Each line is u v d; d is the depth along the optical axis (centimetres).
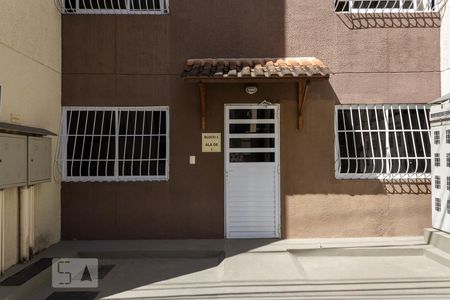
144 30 787
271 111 793
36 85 679
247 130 791
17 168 589
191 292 549
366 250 710
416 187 785
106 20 785
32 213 650
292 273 607
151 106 786
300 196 786
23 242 629
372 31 791
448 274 614
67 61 782
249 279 587
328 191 786
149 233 780
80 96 781
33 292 552
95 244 744
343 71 791
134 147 789
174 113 786
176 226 782
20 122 625
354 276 607
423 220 783
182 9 790
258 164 789
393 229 784
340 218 784
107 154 785
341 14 793
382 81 790
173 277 611
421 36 792
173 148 784
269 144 791
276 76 691
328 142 789
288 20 793
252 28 791
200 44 789
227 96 787
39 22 690
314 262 683
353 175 788
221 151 786
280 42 791
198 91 788
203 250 709
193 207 784
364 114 793
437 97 790
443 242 690
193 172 786
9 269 595
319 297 527
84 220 778
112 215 779
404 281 584
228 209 786
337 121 793
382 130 791
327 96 791
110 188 780
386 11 796
